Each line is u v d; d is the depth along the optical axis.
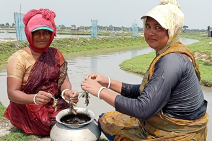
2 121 3.99
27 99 2.99
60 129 2.65
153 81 2.11
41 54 3.37
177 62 2.09
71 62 13.47
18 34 20.06
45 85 3.43
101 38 29.81
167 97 2.08
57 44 21.64
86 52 20.33
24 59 3.23
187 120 2.19
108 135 2.75
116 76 9.86
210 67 12.37
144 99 2.06
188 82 2.12
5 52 15.61
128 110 2.11
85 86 2.35
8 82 3.15
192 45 29.39
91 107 5.83
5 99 6.29
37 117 3.35
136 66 11.92
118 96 2.20
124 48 26.12
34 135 3.38
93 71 10.70
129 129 2.57
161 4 2.37
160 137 2.29
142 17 2.34
